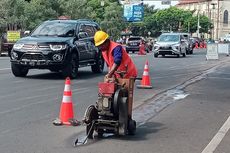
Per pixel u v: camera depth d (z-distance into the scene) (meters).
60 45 15.90
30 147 6.98
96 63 19.02
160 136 7.90
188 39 44.41
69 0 51.88
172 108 10.90
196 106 11.23
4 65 22.52
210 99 12.47
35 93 12.52
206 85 15.87
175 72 20.95
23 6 43.28
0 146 7.00
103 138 7.66
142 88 14.55
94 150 6.88
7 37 36.66
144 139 7.65
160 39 36.75
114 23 74.56
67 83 8.69
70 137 7.66
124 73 7.79
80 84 14.95
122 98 7.47
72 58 16.44
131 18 83.81
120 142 7.41
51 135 7.77
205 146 7.23
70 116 8.64
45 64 15.81
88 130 7.47
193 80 17.56
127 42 49.06
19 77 16.56
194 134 8.09
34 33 17.22
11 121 8.80
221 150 6.99
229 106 11.31
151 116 9.81
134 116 9.79
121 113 7.47
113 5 76.06
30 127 8.34
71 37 16.81
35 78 16.36
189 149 7.03
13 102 10.95
